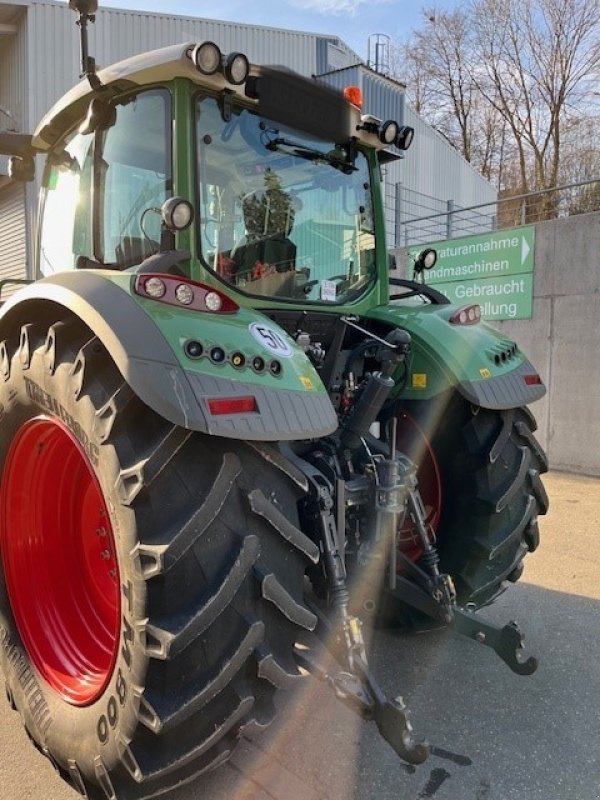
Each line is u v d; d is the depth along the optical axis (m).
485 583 2.86
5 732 2.47
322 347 2.78
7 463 2.40
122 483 1.73
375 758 2.27
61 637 2.37
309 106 2.62
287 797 2.08
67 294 1.93
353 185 2.96
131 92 2.43
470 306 3.10
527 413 2.99
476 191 18.92
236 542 1.76
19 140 3.08
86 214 2.71
